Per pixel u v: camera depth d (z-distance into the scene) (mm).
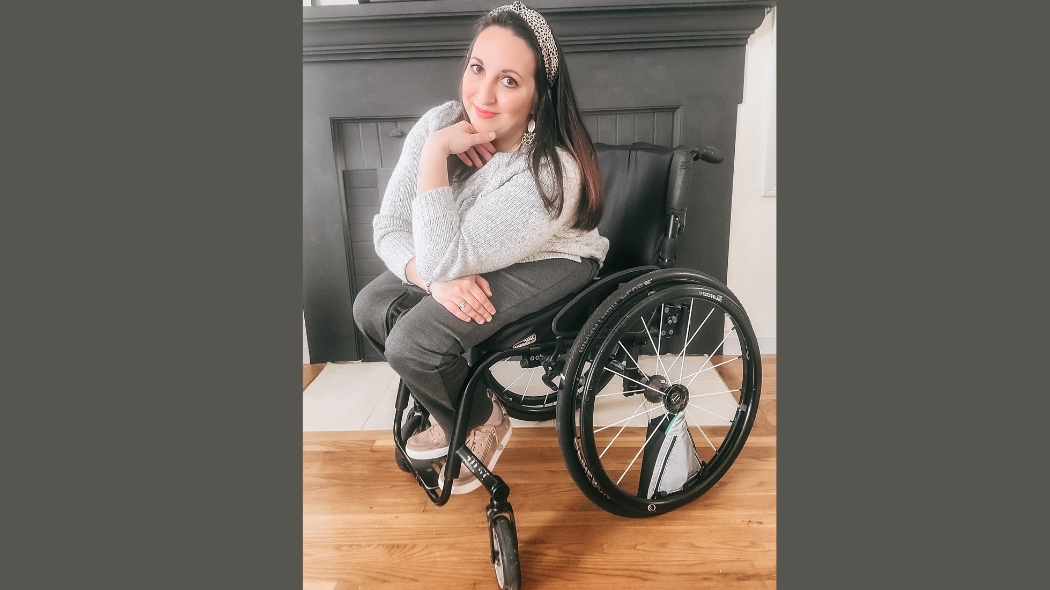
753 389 1346
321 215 1871
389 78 1738
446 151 1117
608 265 1485
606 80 1652
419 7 1594
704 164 1657
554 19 1577
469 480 1341
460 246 1073
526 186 1120
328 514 1351
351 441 1606
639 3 1539
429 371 1131
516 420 1724
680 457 1323
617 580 1165
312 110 1772
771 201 1676
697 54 1617
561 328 1231
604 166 1468
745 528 1286
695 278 1235
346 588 1165
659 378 1314
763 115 1652
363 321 1336
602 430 1619
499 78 1115
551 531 1284
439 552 1244
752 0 1520
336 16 1604
